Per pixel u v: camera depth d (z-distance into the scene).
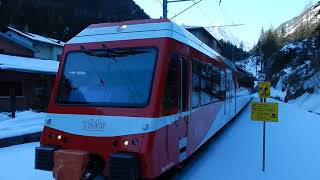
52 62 34.09
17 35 43.16
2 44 34.41
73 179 6.93
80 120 7.27
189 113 8.98
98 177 8.04
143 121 6.87
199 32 50.56
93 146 7.09
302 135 17.20
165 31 7.55
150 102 6.96
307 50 75.88
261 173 9.86
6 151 11.52
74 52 7.84
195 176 9.44
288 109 38.47
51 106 7.61
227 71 17.02
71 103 7.46
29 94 29.55
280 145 14.27
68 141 7.31
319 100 41.81
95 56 7.66
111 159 6.71
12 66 26.02
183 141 8.51
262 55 115.00
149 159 6.75
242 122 22.39
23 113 20.38
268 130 18.78
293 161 11.42
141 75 7.24
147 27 7.64
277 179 9.37
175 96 7.87
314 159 11.75
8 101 27.61
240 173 9.83
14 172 9.14
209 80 11.79
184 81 8.52
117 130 6.97
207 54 11.38
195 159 11.49
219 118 14.20
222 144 14.33
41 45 44.53
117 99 7.19
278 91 87.69
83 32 8.04
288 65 98.12
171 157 7.68
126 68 7.38
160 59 7.24
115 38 7.65
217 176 9.48
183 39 8.42
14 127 14.40
